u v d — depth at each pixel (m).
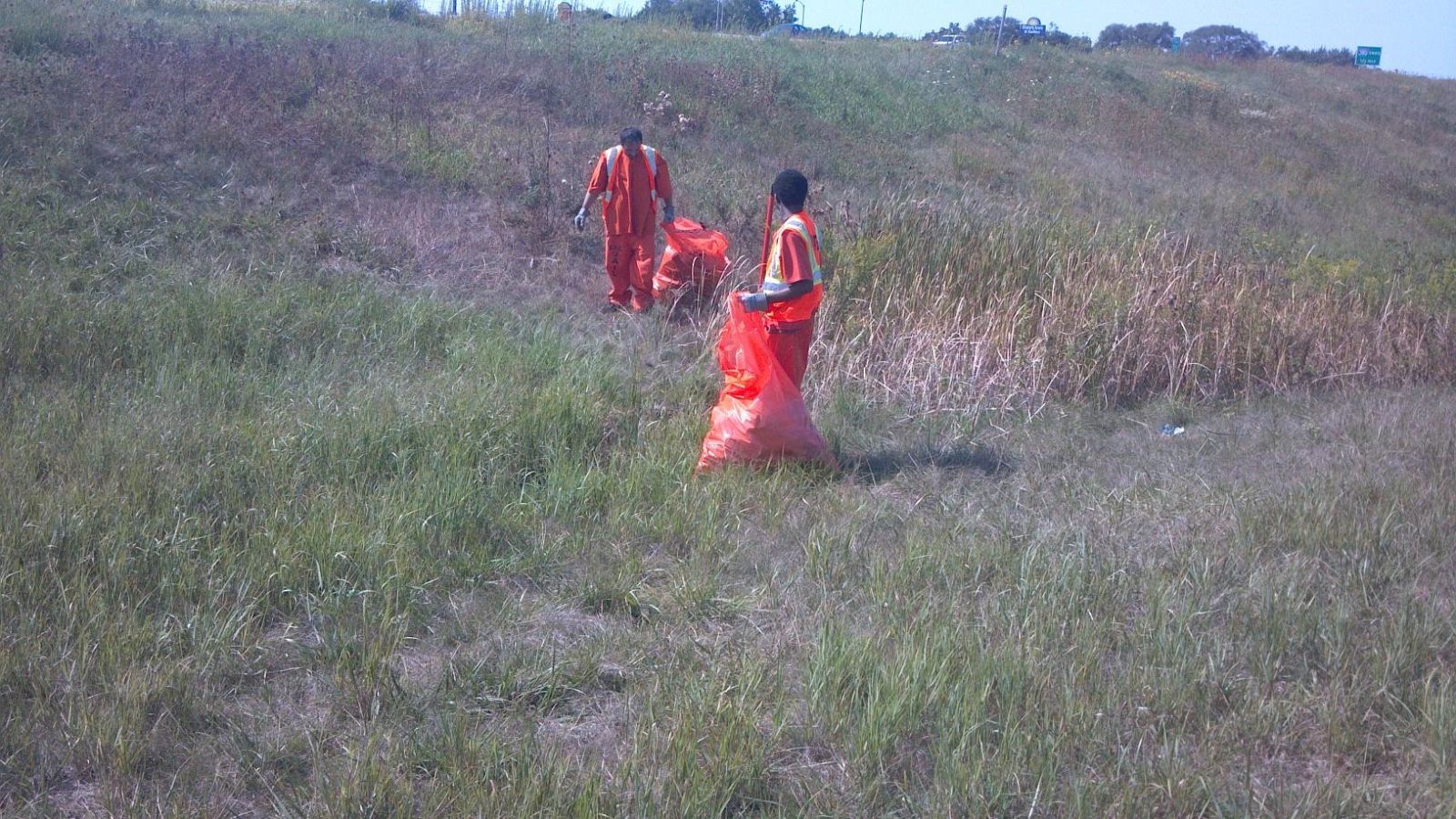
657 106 13.55
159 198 8.88
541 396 6.21
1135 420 7.36
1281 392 8.12
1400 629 3.91
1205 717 3.49
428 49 14.09
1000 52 24.75
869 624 4.14
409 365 6.85
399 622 3.99
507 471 5.43
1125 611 4.28
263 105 10.83
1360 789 3.12
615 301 8.56
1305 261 10.38
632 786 3.11
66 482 4.70
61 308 6.77
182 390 5.90
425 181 10.25
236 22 14.90
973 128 17.64
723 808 3.03
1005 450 6.48
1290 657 3.88
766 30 30.89
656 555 4.79
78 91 10.20
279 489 4.89
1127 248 9.34
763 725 3.47
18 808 2.98
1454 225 17.61
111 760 3.15
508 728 3.44
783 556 4.81
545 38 16.81
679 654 3.88
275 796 3.05
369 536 4.45
